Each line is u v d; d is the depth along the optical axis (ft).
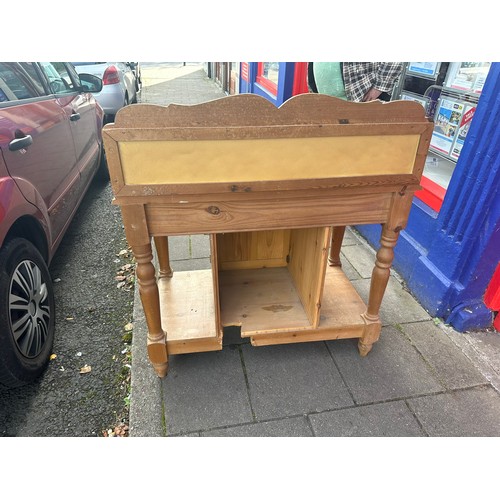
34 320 6.16
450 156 7.55
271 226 4.99
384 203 5.10
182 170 4.37
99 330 7.38
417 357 6.59
